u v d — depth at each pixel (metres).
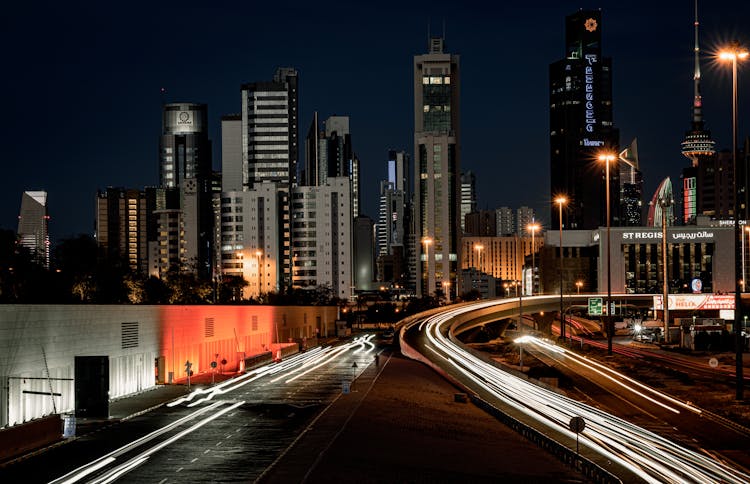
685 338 182.00
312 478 49.03
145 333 97.81
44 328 72.94
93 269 159.88
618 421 77.75
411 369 123.81
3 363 66.12
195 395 90.12
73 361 78.31
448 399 91.00
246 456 54.97
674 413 85.50
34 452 56.16
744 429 76.00
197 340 118.69
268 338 167.12
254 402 83.75
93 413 71.75
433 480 50.94
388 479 50.38
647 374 123.06
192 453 55.97
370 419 72.38
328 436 62.94
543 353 169.25
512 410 81.62
